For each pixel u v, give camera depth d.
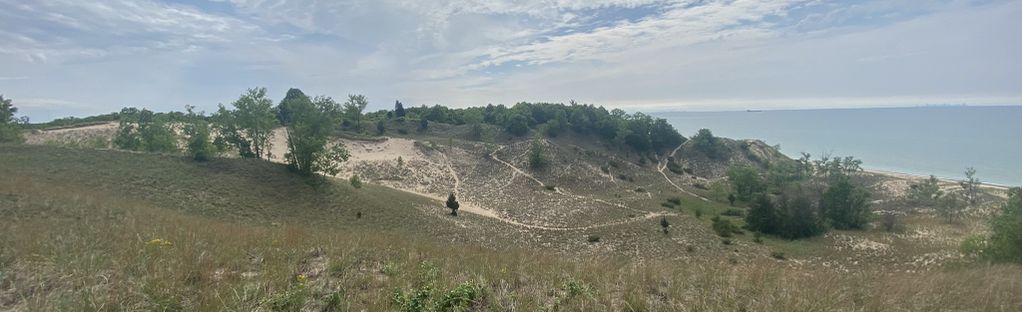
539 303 6.64
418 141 86.06
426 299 6.45
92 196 24.19
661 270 8.95
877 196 78.75
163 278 6.54
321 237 11.29
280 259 8.34
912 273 12.43
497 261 9.52
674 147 108.31
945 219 59.59
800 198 53.41
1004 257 23.73
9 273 6.52
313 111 47.00
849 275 10.54
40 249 7.64
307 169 46.88
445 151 85.06
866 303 7.25
